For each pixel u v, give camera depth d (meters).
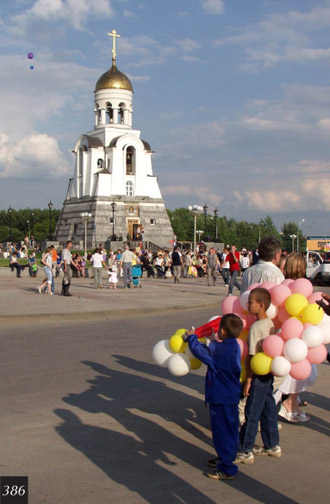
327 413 7.88
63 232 83.44
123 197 77.94
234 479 5.48
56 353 11.61
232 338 5.68
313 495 5.13
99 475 5.47
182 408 7.92
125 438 6.59
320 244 87.31
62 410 7.61
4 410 7.55
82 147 80.81
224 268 31.05
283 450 6.37
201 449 6.31
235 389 5.53
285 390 6.88
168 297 23.42
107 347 12.41
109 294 24.42
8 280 34.50
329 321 6.59
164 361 6.44
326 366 11.01
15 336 13.70
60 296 22.77
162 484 5.31
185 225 127.81
